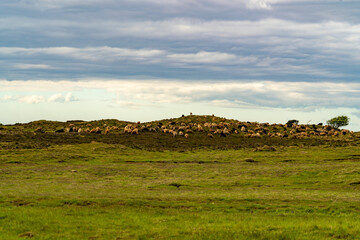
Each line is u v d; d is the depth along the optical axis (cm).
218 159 6888
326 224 2231
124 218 2420
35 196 3083
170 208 2761
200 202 2955
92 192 3534
